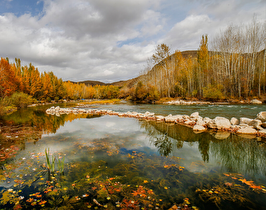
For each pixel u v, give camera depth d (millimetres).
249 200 2920
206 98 34938
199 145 6422
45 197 3016
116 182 3547
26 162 4656
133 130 9219
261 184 3492
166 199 2951
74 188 3322
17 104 27734
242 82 31000
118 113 17484
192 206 2746
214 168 4309
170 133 8469
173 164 4527
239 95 29562
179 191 3211
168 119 12281
